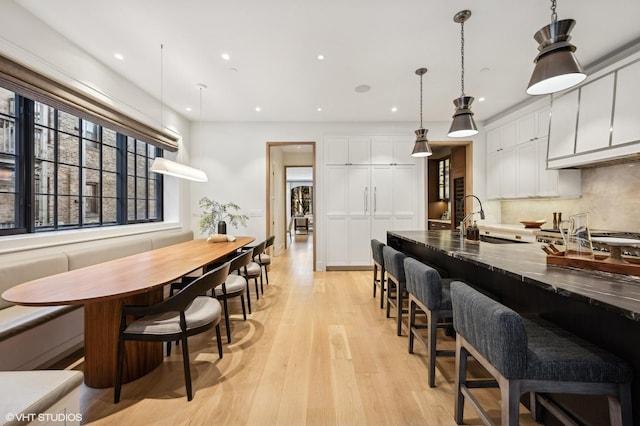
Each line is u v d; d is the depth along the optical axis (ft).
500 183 15.23
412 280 6.63
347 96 12.78
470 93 12.48
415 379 6.15
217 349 7.42
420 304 6.26
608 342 3.69
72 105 8.55
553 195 11.90
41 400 3.16
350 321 9.29
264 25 7.75
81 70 8.80
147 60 9.52
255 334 8.32
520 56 9.39
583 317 4.06
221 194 16.52
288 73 10.54
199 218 16.43
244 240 12.76
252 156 16.55
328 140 16.56
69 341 7.27
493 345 3.49
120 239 10.87
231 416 5.03
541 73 5.01
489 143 16.16
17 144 8.00
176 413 5.09
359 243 16.65
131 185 12.91
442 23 7.70
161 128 13.38
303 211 44.24
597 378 3.28
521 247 6.97
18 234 7.90
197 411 5.15
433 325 5.76
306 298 11.62
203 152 16.43
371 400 5.47
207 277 5.77
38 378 3.55
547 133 12.21
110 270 6.64
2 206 7.73
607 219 10.73
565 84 5.42
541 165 12.51
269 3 6.92
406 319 9.42
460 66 10.02
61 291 5.00
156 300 6.77
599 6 7.00
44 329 6.60
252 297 11.76
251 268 10.79
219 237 12.07
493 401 5.43
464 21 7.61
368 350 7.39
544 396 4.73
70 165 9.80
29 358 6.25
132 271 6.53
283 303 11.02
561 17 7.43
